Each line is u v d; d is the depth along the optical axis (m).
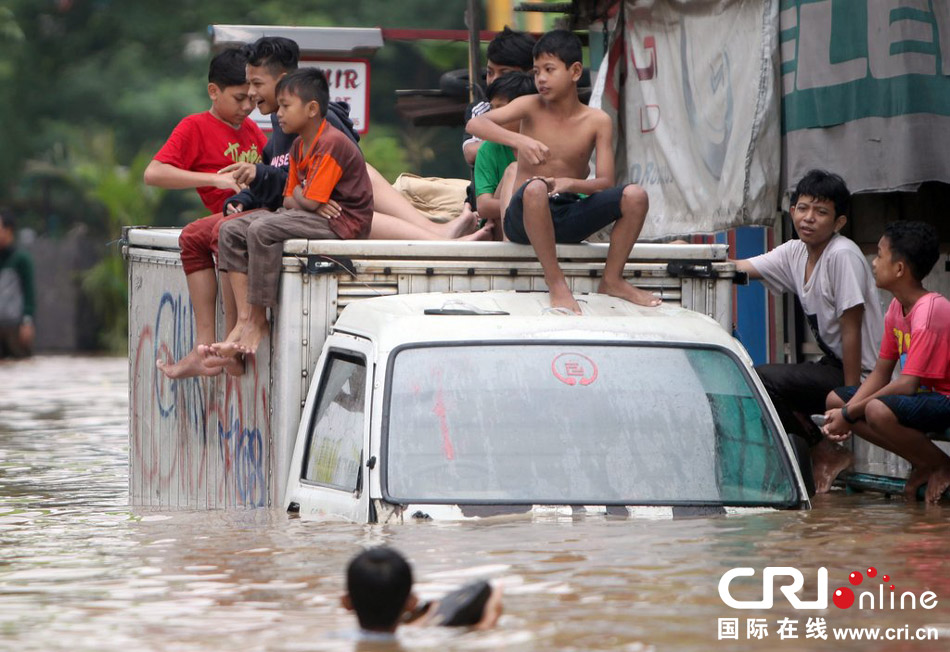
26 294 74.56
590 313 18.23
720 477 16.56
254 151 24.48
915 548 14.65
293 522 16.62
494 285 18.97
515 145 19.59
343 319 18.11
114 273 87.38
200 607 12.35
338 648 10.81
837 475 21.53
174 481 22.78
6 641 11.32
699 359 17.44
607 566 13.45
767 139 25.89
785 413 22.23
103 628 11.68
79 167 90.12
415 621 11.47
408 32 40.22
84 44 119.12
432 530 15.21
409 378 16.64
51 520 18.94
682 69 29.45
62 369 66.25
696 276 19.39
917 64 22.70
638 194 18.53
